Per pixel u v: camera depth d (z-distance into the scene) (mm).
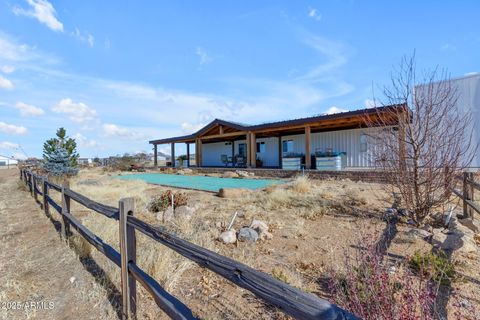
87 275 2930
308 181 8531
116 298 2469
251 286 1141
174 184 11203
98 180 12859
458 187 4836
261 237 3688
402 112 4070
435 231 3613
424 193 3916
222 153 21172
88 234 3213
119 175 17203
